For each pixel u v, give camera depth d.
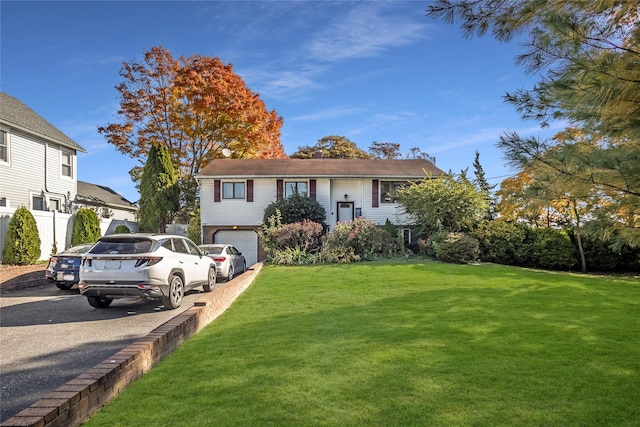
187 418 3.49
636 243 4.36
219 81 28.17
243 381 4.33
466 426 3.32
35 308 9.32
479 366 4.68
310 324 6.86
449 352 5.20
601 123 4.13
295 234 17.78
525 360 4.88
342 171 23.34
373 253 18.08
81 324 7.69
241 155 30.44
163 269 8.73
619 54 3.93
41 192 20.20
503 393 3.95
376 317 7.29
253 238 23.08
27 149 19.34
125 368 4.18
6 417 3.81
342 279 12.09
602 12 4.04
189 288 10.23
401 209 22.77
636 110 3.90
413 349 5.33
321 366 4.76
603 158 3.87
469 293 9.73
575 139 4.59
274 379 4.38
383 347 5.44
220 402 3.81
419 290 10.17
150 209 23.72
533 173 4.50
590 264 18.06
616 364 4.75
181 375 4.52
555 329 6.36
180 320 5.99
